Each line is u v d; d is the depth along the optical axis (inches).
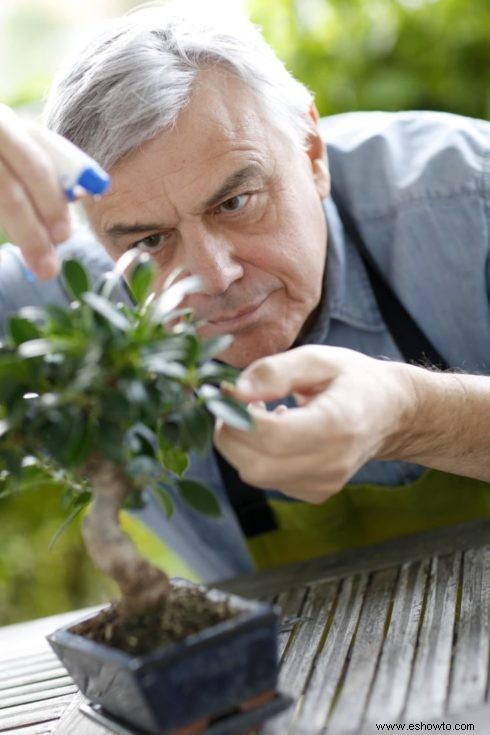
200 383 37.0
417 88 88.9
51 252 43.3
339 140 68.4
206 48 50.9
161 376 35.1
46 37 120.4
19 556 103.7
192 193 50.3
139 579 36.6
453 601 45.7
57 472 39.4
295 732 36.2
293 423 37.5
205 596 38.0
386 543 57.1
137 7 58.6
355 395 39.8
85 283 36.9
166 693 33.5
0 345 36.7
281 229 53.3
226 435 39.2
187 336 35.0
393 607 46.7
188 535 71.7
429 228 63.2
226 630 34.3
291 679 40.7
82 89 50.7
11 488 39.1
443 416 46.4
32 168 41.6
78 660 37.0
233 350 55.9
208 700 34.5
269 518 68.0
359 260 65.8
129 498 37.5
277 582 55.1
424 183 63.5
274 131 52.9
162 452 39.9
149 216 51.1
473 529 55.8
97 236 54.9
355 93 89.9
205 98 50.4
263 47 55.4
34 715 43.9
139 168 50.2
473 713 34.7
